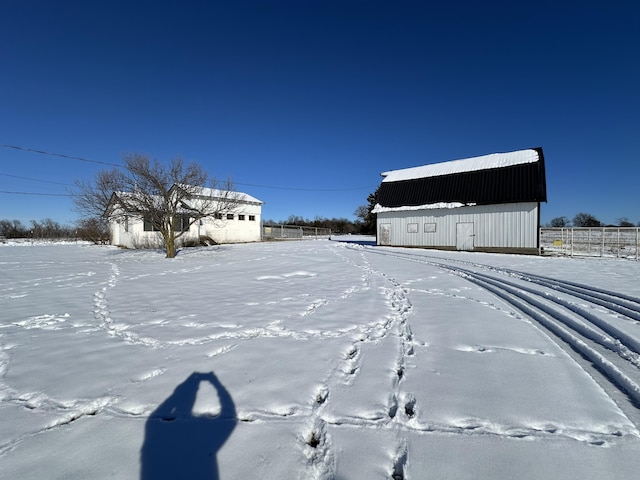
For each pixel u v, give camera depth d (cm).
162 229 1568
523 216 1772
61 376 312
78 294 710
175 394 276
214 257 1587
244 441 217
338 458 203
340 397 271
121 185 1545
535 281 840
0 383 301
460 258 1504
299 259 1470
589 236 1842
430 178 2245
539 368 326
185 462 197
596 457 202
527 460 200
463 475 188
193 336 423
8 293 730
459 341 403
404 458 203
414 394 276
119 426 234
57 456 203
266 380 300
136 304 605
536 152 1941
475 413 248
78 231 3481
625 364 334
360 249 2109
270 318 502
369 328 454
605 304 571
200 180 1611
